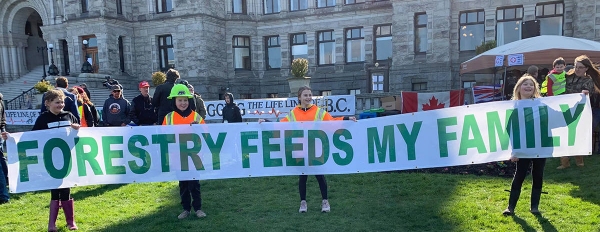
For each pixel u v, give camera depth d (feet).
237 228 16.42
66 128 16.65
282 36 89.15
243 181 25.07
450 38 69.87
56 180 16.55
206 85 82.89
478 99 45.01
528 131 16.46
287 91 89.15
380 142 17.76
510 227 15.34
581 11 61.31
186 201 18.10
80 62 86.63
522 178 16.39
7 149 16.03
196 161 17.75
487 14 67.51
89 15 83.82
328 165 17.92
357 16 82.23
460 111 17.13
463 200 19.01
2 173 21.91
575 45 33.19
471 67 39.40
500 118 16.74
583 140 16.12
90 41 88.02
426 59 71.26
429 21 70.64
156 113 29.50
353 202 19.56
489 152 16.92
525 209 17.16
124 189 24.03
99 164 17.17
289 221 17.07
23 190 16.17
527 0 64.95
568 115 16.19
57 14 93.81
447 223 16.20
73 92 24.67
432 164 17.47
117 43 86.17
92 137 17.06
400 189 21.54
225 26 88.53
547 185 20.51
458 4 69.31
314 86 86.28
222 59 87.76
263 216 17.99
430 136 17.44
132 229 16.75
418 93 46.24
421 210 17.90
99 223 17.78
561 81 24.84
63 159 16.63
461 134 17.19
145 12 88.12
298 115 18.30
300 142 17.88
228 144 17.84
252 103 51.80
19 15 104.06
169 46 88.22
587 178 20.92
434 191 20.79
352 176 24.82
